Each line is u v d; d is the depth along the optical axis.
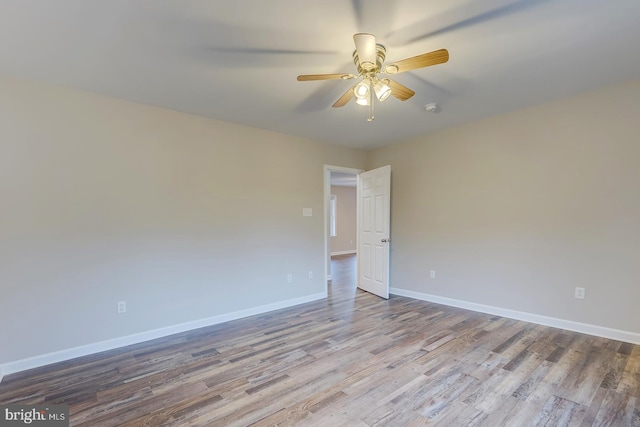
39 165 2.56
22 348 2.47
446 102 3.12
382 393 2.09
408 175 4.57
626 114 2.78
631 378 2.22
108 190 2.87
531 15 1.78
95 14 1.74
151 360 2.61
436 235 4.24
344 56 2.22
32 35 1.93
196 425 1.79
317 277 4.54
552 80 2.66
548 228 3.25
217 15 1.76
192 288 3.36
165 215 3.19
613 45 2.10
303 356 2.66
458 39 2.02
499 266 3.62
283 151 4.16
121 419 1.85
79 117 2.73
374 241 4.82
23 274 2.49
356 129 4.01
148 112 3.09
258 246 3.90
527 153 3.37
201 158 3.43
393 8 1.71
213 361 2.59
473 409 1.91
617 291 2.86
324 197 4.64
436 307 4.04
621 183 2.82
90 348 2.76
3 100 2.43
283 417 1.85
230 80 2.57
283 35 1.97
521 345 2.80
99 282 2.82
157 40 2.01
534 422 1.79
